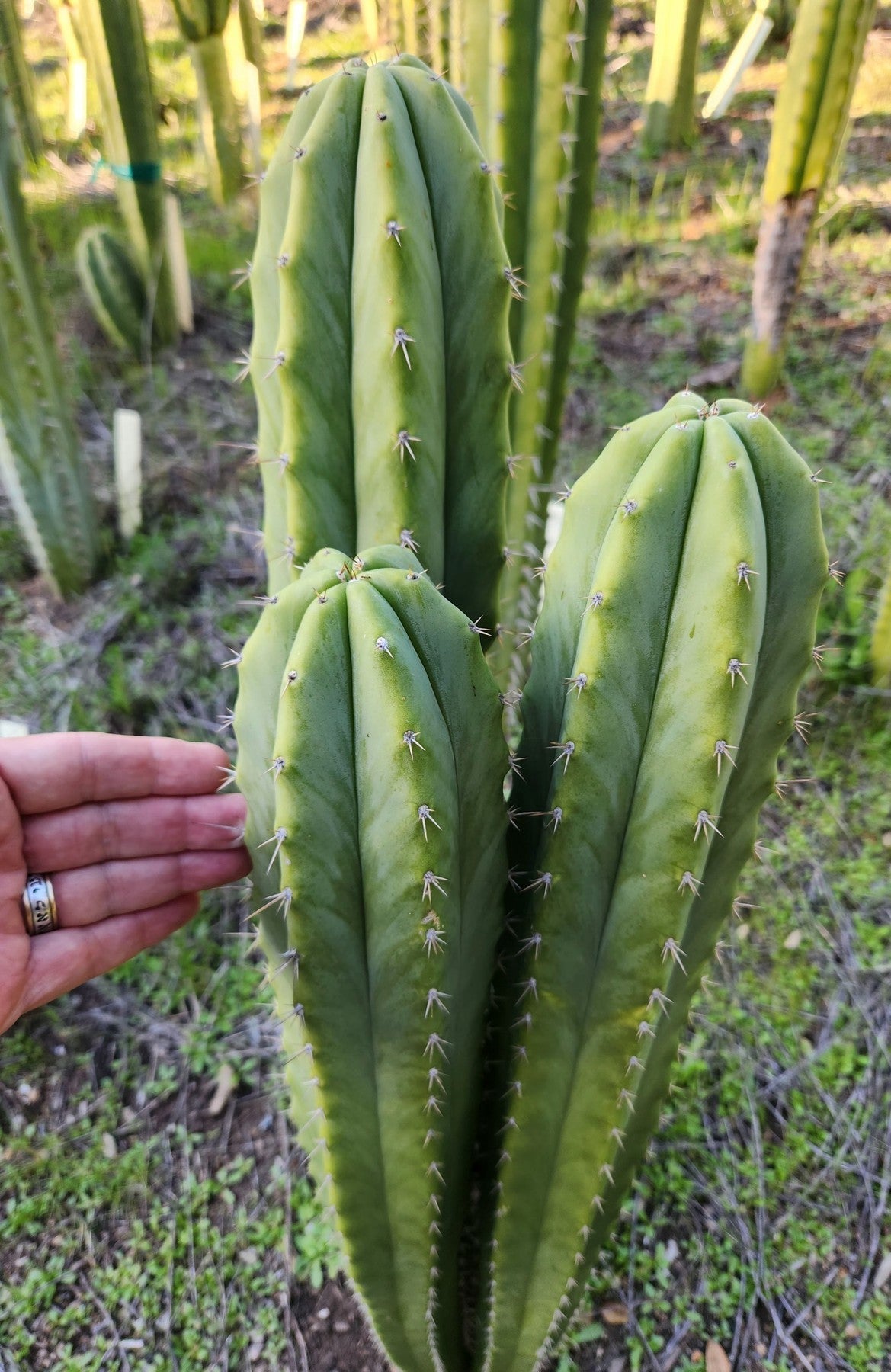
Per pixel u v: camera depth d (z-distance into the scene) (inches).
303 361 8.0
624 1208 11.8
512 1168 8.7
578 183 12.4
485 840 7.7
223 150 31.2
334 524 8.6
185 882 10.7
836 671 17.1
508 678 14.1
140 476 21.0
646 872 7.4
